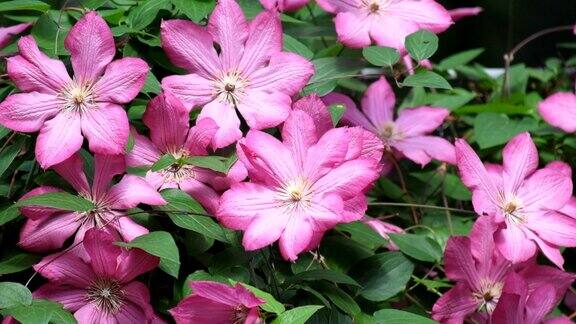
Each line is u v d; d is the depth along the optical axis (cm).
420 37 105
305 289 97
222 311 93
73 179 96
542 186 108
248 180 99
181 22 100
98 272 94
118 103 96
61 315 90
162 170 99
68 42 97
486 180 105
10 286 90
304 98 100
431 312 105
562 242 106
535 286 107
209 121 98
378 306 105
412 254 106
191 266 101
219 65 101
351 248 106
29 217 95
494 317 101
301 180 96
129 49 105
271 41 101
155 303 99
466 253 104
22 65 96
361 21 110
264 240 94
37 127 96
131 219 98
